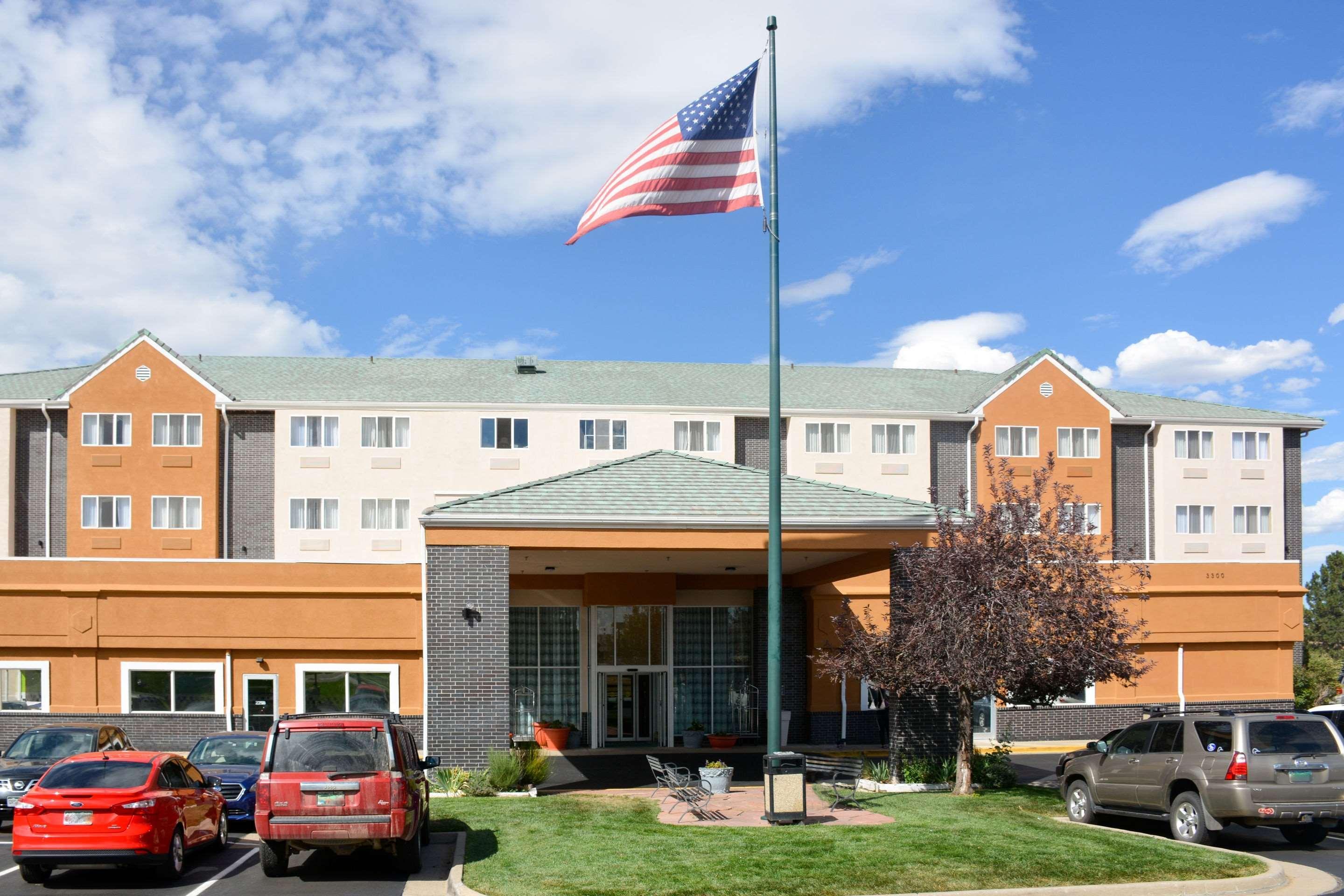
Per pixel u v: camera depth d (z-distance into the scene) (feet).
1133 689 108.37
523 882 42.57
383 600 93.40
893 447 139.33
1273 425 148.97
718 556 88.38
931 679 64.75
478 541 73.10
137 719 91.04
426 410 133.39
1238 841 54.54
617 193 61.52
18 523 131.95
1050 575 65.92
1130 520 145.59
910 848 47.75
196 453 130.93
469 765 72.08
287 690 92.27
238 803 61.87
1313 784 50.24
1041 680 64.34
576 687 110.42
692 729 109.40
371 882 46.52
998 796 66.85
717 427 136.56
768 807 56.24
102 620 91.25
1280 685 110.52
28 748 67.31
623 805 64.44
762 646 111.86
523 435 134.21
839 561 91.56
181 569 92.17
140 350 132.16
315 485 131.64
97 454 130.62
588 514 73.26
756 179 61.00
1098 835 51.01
